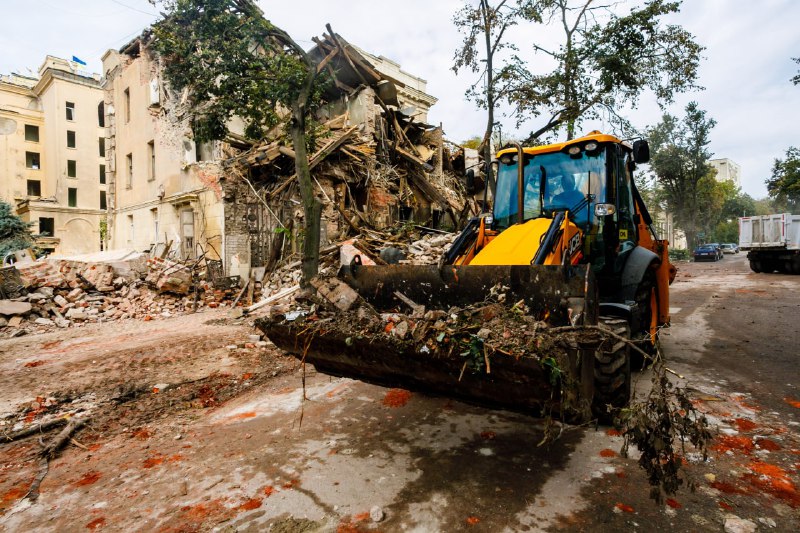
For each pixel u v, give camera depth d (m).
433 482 2.88
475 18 12.10
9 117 33.75
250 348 6.88
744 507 2.52
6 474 3.24
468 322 2.70
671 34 11.52
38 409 4.55
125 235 19.06
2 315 8.98
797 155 28.14
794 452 3.15
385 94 16.55
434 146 18.80
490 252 3.71
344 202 14.52
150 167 17.11
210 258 13.55
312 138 9.92
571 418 2.48
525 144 12.84
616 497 2.65
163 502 2.77
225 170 13.05
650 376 4.89
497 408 2.80
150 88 16.34
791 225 17.06
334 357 3.29
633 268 4.51
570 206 4.52
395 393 4.64
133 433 3.91
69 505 2.79
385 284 3.57
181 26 6.67
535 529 2.37
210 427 3.96
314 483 2.91
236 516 2.57
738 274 18.45
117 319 9.92
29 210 31.72
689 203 41.62
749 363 5.38
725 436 3.43
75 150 34.22
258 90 6.82
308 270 6.78
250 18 6.56
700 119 38.88
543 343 2.34
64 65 35.09
